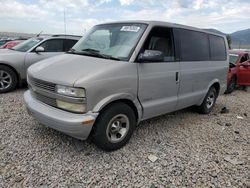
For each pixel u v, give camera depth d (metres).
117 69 3.48
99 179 3.02
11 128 4.30
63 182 2.92
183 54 4.64
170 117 5.53
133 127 3.89
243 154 3.88
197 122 5.30
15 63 6.76
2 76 6.70
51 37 7.52
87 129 3.26
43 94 3.58
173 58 4.41
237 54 9.80
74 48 4.47
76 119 3.18
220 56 5.99
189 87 4.91
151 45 3.99
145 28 3.97
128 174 3.15
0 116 4.86
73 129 3.20
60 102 3.34
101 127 3.44
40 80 3.55
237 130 4.96
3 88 6.71
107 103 3.38
